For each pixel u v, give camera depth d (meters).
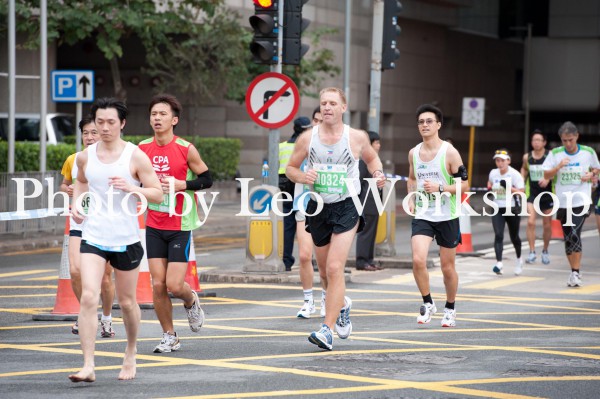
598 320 26.41
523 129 129.75
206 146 76.00
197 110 80.75
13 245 45.16
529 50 114.62
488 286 34.28
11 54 50.84
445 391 17.47
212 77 76.44
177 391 17.44
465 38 114.19
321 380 18.34
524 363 20.17
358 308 28.30
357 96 97.75
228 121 86.69
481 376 18.81
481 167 119.19
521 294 32.16
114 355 21.00
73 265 23.61
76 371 19.31
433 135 25.12
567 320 26.38
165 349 21.33
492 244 50.38
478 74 117.31
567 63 121.69
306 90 88.75
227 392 17.33
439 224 24.98
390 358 20.64
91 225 18.17
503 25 120.25
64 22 63.97
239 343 22.50
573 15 120.38
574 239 34.09
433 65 108.56
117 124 18.23
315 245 22.45
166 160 21.47
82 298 17.81
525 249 47.75
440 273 37.19
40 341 22.78
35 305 28.56
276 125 33.84
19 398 16.94
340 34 94.00
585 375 19.02
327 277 22.05
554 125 133.88
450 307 25.19
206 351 21.47
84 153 18.62
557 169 33.97
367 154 22.03
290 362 20.17
